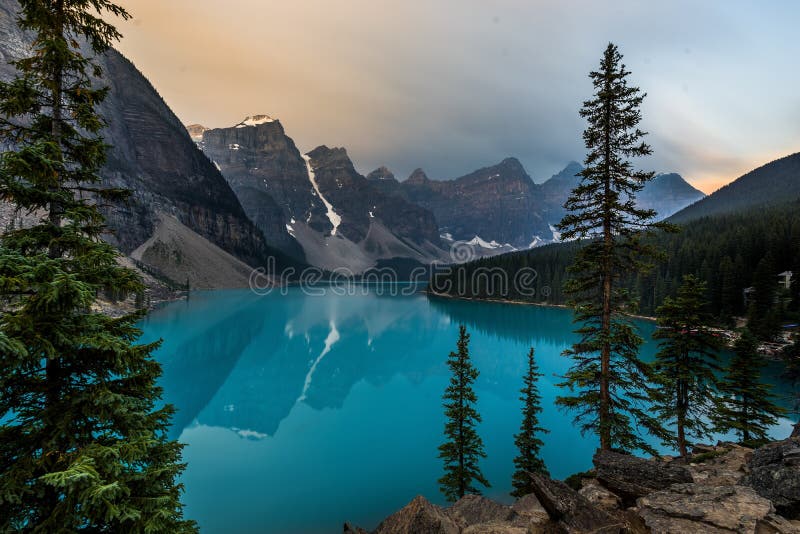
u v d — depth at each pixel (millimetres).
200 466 30062
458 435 22312
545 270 156750
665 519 8102
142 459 7102
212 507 23844
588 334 16688
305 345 84438
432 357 75875
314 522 22234
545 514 11086
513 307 148625
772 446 11242
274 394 51531
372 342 90375
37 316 6008
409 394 52719
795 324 63750
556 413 41688
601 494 11141
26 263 6125
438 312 141500
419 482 27297
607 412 15688
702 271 88562
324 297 198750
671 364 20359
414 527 10023
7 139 7172
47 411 6324
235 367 64438
